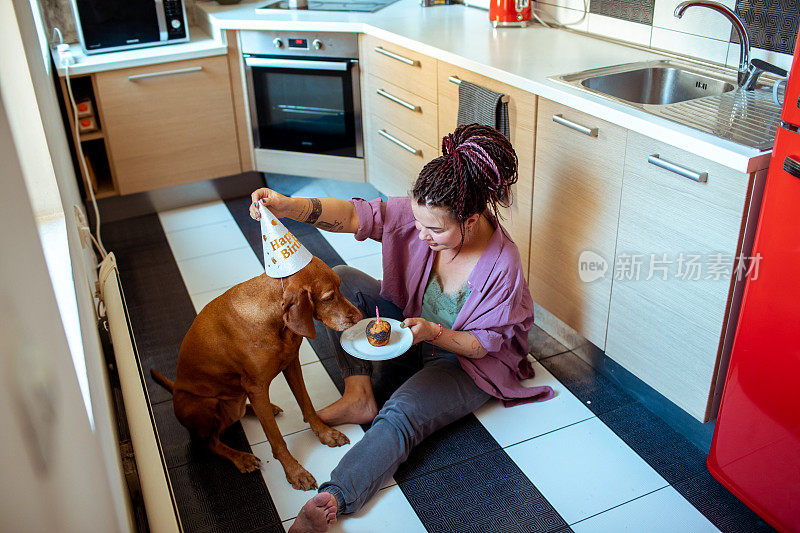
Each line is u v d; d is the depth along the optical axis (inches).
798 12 80.4
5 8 47.3
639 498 72.8
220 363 72.1
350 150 140.1
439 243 75.4
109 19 127.3
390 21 127.1
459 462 78.1
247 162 147.2
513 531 69.4
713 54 92.9
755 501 68.3
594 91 82.5
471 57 99.6
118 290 74.7
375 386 89.4
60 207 52.2
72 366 28.6
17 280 22.5
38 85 56.4
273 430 74.1
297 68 133.9
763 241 61.4
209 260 124.1
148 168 137.8
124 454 60.9
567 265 90.5
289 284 66.2
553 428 82.7
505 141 72.3
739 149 63.8
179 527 51.1
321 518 66.0
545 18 121.0
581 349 95.5
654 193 73.8
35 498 22.0
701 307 71.8
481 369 82.0
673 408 81.6
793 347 60.3
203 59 134.0
